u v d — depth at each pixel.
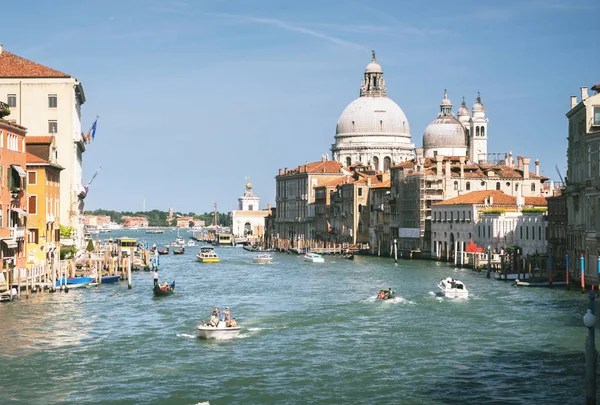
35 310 83.94
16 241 92.81
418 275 133.62
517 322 78.19
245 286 115.56
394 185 199.88
